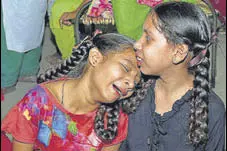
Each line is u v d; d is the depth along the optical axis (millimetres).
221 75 4367
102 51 1861
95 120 2018
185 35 1826
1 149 2662
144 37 1872
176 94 2016
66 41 3979
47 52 4695
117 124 2066
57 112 2014
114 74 1829
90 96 1944
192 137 1996
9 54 3881
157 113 2057
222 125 2057
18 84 4152
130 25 3328
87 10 3807
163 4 1875
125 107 2062
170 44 1839
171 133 2049
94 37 1982
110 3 3789
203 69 1946
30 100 2027
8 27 3783
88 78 1931
